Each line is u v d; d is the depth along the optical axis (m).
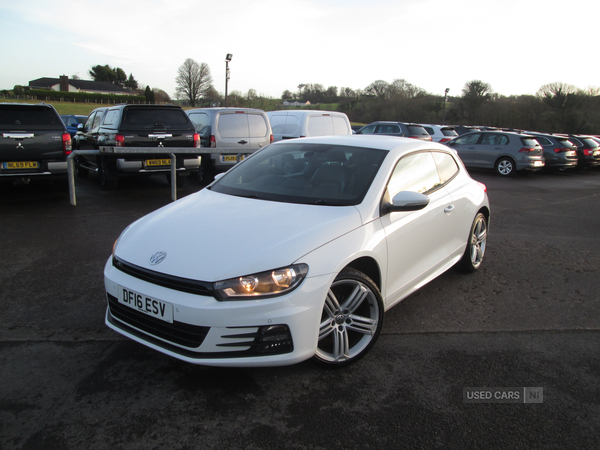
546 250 5.47
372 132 18.88
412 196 2.90
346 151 3.49
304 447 2.07
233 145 9.38
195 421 2.22
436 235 3.58
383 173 3.16
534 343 3.11
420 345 3.04
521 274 4.55
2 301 3.56
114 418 2.23
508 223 7.11
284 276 2.30
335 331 2.64
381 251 2.84
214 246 2.47
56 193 8.21
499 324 3.40
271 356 2.32
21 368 2.64
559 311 3.66
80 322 3.25
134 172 7.99
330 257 2.49
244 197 3.21
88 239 5.32
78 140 10.49
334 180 3.18
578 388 2.58
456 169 4.26
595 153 17.23
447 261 3.91
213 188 3.56
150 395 2.42
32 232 5.54
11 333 3.06
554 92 43.44
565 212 8.26
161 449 2.04
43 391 2.43
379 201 2.98
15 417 2.21
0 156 6.71
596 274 4.59
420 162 3.65
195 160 8.45
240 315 2.23
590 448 2.10
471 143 14.99
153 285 2.41
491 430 2.21
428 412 2.34
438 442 2.12
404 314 3.54
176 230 2.71
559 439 2.15
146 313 2.41
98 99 80.12
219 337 2.25
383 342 3.08
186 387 2.51
